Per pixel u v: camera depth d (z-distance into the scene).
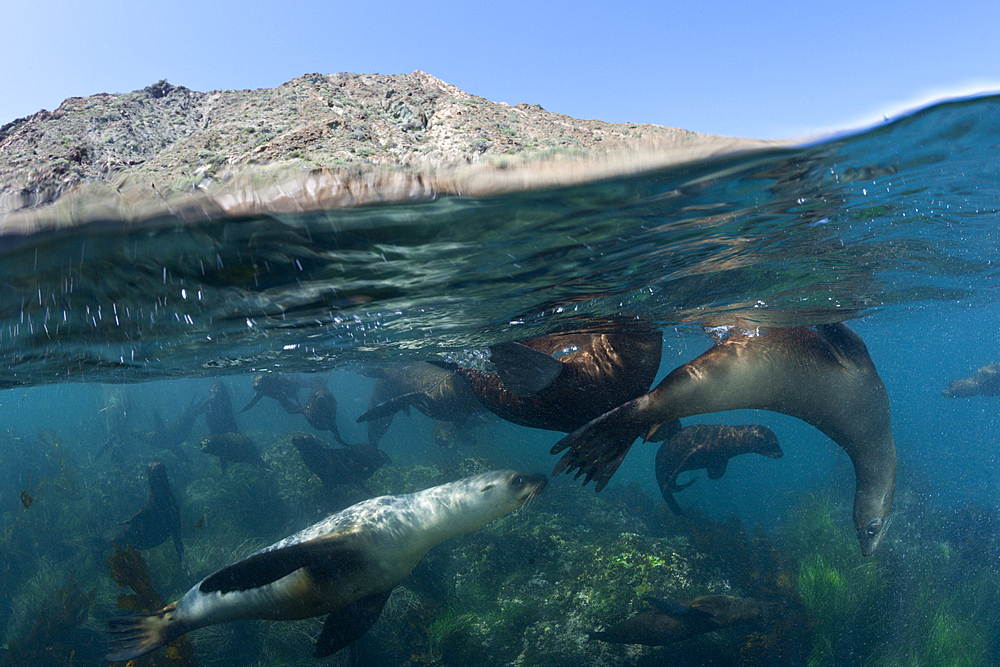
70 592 3.11
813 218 1.76
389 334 2.22
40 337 1.61
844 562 3.60
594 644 2.73
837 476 6.14
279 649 2.72
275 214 1.14
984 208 1.97
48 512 4.89
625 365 1.69
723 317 2.70
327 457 3.95
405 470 4.94
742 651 2.69
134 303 1.47
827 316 3.32
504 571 3.29
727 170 1.31
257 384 5.24
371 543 1.93
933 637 2.92
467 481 2.09
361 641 2.63
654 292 2.15
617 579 3.09
